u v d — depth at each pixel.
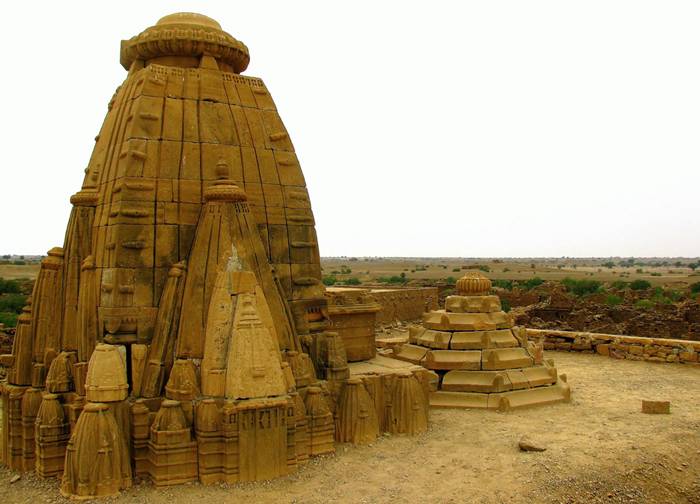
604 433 11.84
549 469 10.01
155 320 10.09
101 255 10.36
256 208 11.31
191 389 9.55
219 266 10.11
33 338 10.71
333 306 12.81
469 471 9.99
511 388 13.91
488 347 14.27
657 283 79.50
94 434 8.89
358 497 9.01
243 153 11.38
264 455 9.46
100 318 10.10
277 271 11.41
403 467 10.13
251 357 9.59
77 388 9.91
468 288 15.05
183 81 11.29
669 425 12.40
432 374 14.09
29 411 10.27
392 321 31.66
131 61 12.20
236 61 12.18
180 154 10.71
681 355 19.20
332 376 11.32
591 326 28.22
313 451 10.42
